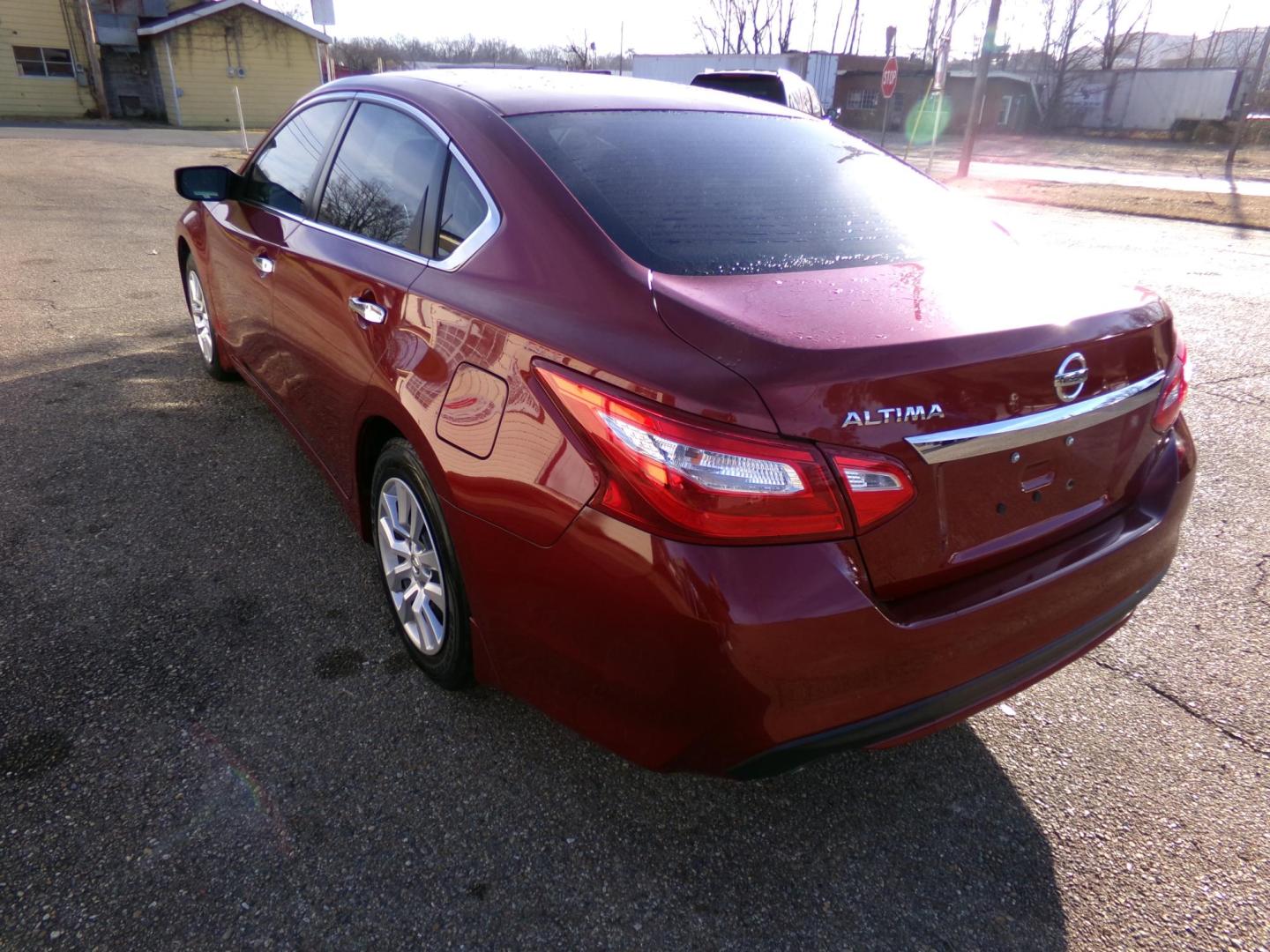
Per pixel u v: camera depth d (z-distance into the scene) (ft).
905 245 7.31
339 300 8.52
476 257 7.00
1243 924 6.16
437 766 7.20
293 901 5.96
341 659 8.43
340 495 9.45
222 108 94.02
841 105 145.28
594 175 7.10
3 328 18.11
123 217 32.01
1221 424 15.43
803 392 5.06
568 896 6.15
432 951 5.68
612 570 5.37
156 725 7.45
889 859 6.61
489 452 6.18
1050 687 8.68
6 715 7.45
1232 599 10.23
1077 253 31.83
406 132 8.47
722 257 6.50
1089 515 6.70
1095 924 6.14
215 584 9.57
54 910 5.77
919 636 5.46
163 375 15.81
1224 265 30.17
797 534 5.14
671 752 5.52
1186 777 7.52
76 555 9.96
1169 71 136.77
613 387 5.41
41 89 86.53
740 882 6.34
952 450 5.49
